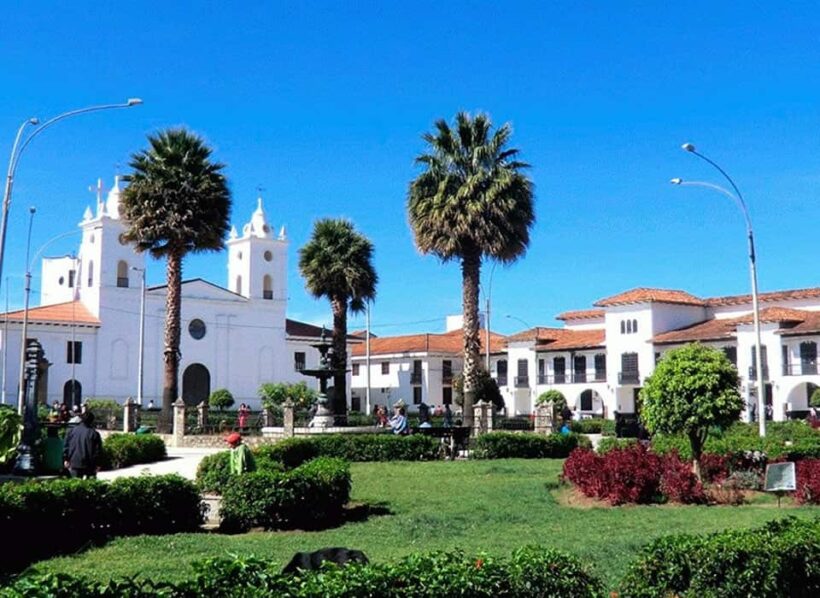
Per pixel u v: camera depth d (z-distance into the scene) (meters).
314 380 78.06
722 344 61.03
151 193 40.78
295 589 5.78
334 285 48.94
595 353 70.25
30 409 20.83
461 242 37.25
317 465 15.95
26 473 20.14
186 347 70.56
